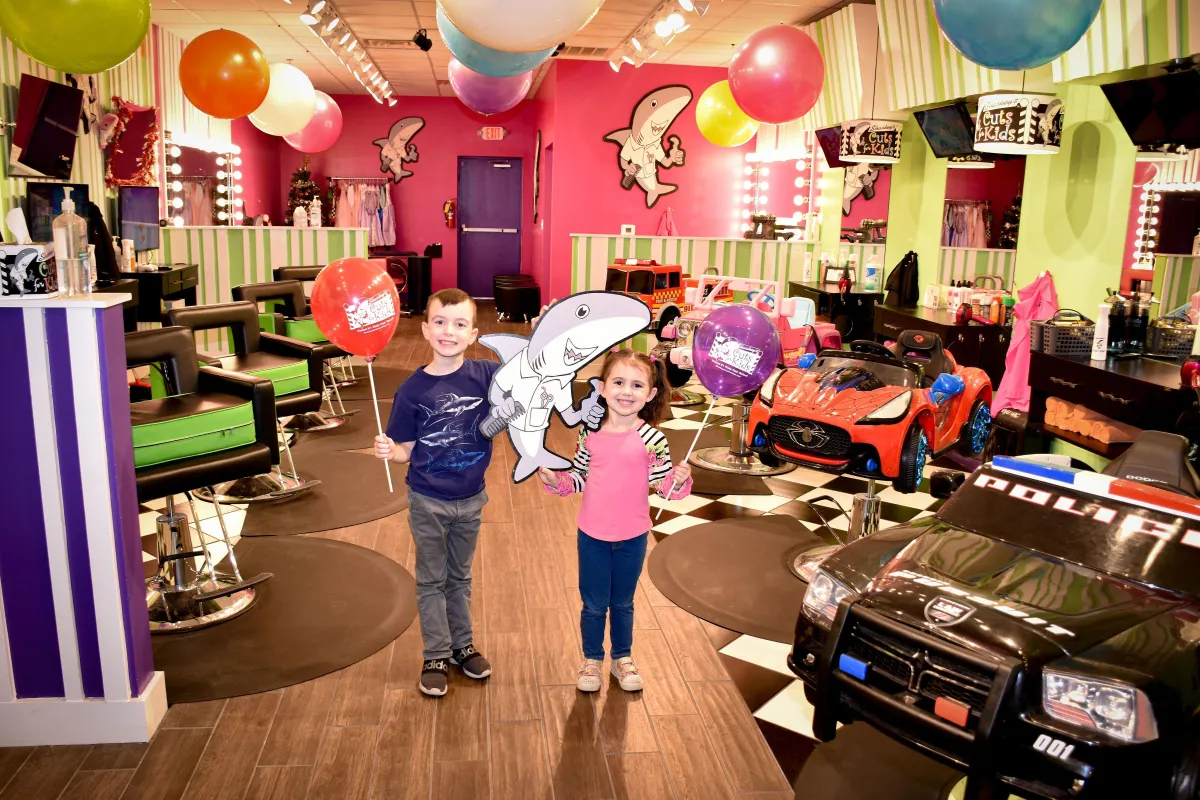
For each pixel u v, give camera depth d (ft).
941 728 7.23
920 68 21.77
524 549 14.28
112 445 8.38
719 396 11.01
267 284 21.98
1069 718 6.85
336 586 12.67
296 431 21.22
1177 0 13.41
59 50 12.73
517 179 48.01
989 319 22.35
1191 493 10.12
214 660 10.53
